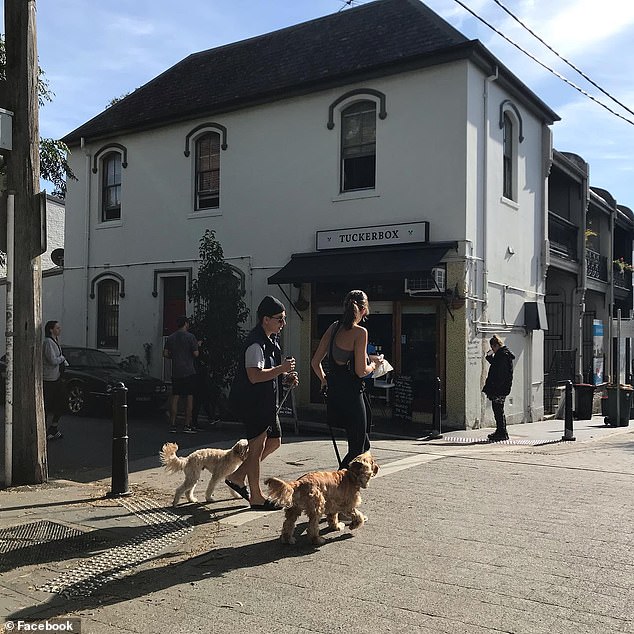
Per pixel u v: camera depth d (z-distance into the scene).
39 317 7.39
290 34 16.39
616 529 5.46
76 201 18.28
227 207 15.30
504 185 14.50
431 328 12.67
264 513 6.14
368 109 13.55
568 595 4.13
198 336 12.97
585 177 19.12
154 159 16.69
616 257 24.88
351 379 5.75
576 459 8.72
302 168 14.20
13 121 7.39
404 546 5.10
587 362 22.42
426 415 12.48
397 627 3.73
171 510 6.26
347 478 5.37
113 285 17.61
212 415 12.20
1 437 10.27
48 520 5.91
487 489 6.88
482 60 12.62
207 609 4.05
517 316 14.77
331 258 13.40
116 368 14.12
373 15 14.92
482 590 4.23
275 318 6.06
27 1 7.44
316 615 3.92
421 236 12.57
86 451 9.41
